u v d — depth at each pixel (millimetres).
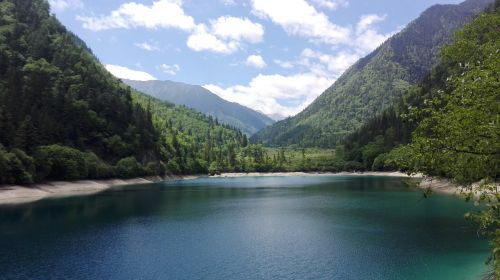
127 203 104438
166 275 42281
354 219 75688
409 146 17328
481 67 16516
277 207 95938
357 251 51125
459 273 41031
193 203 105688
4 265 45781
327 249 52688
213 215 83688
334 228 66938
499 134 14922
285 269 44125
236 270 44000
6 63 189875
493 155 15398
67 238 60125
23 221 74062
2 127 133000
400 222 71375
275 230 66125
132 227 69375
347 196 119938
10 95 151500
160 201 110000
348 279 40281
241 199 115625
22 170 120500
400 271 42438
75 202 105062
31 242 57250
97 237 61094
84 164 154875
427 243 54688
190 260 48125
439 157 16047
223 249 53469
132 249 53469
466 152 15586
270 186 175750
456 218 74500
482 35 22125
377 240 57094
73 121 180500
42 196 121562
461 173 16703
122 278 41281
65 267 45062
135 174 198375
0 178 114000
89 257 49438
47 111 163875
